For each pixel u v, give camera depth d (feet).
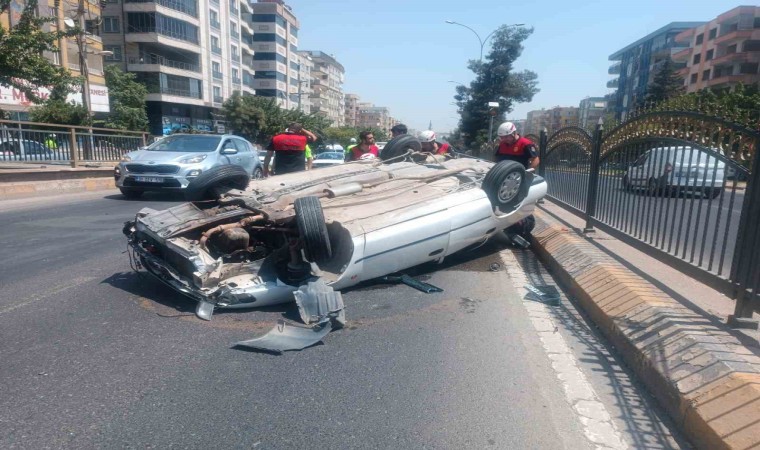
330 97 460.55
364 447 9.59
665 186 17.84
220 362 12.91
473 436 9.96
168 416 10.52
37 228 29.81
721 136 14.53
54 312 16.01
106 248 24.57
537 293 18.74
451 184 21.89
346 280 17.02
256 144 189.98
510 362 13.11
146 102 185.98
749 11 191.72
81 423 10.21
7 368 12.37
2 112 66.64
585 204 26.89
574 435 10.02
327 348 13.87
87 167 52.85
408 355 13.48
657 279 17.26
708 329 12.50
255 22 290.56
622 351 13.42
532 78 137.39
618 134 22.30
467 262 23.22
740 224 12.86
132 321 15.39
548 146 36.14
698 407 9.70
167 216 18.31
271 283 16.43
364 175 22.26
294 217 17.17
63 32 54.54
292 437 9.88
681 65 236.22
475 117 137.49
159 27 178.60
